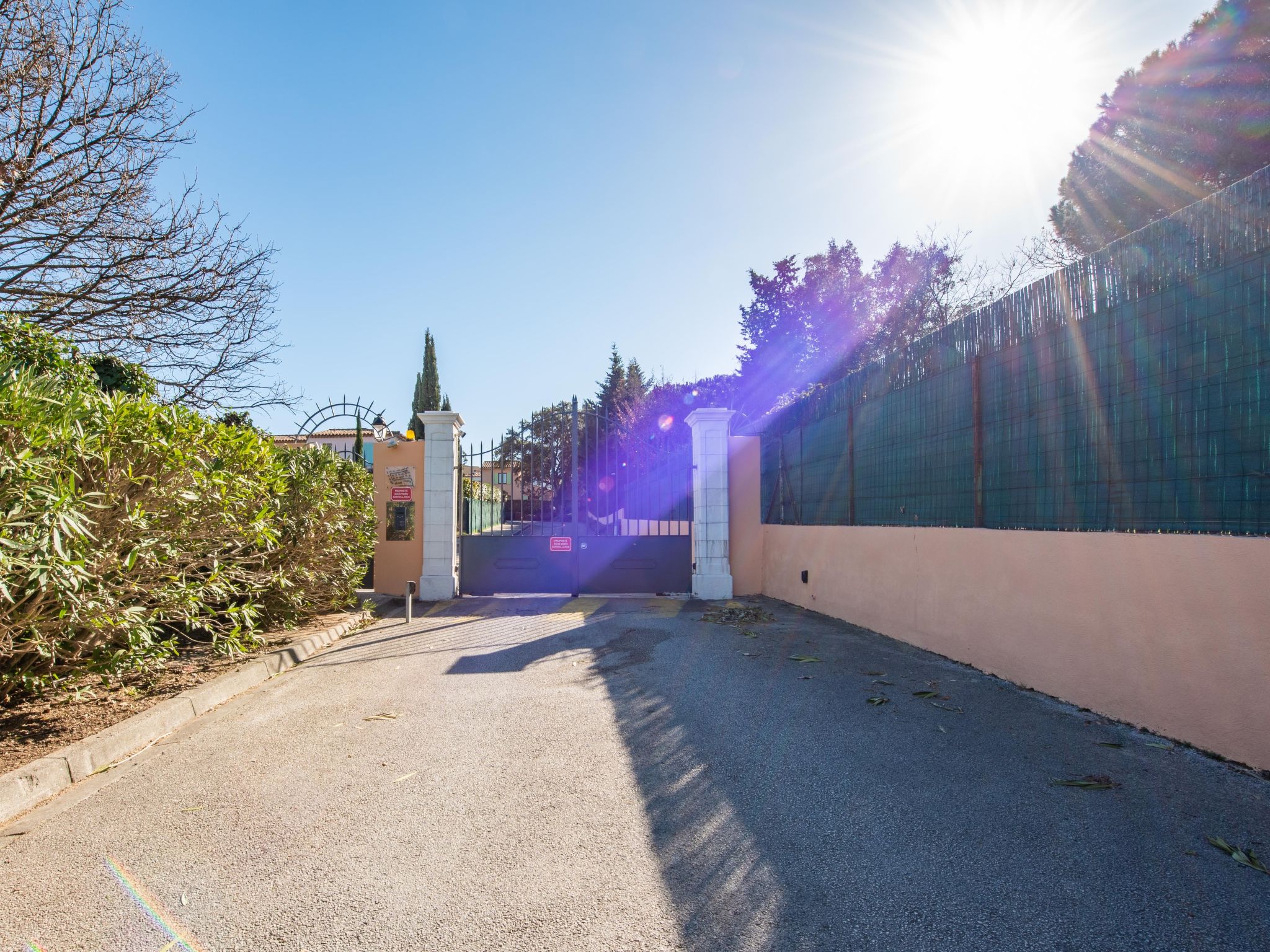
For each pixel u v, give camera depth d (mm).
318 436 28688
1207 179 12211
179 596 4953
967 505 6203
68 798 3445
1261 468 3557
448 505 11164
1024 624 5320
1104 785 3406
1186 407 4008
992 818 3090
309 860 2777
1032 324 5348
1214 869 2633
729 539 11344
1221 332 3791
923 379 6957
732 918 2355
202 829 3070
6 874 2701
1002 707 4781
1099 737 4125
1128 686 4328
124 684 5230
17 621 3971
